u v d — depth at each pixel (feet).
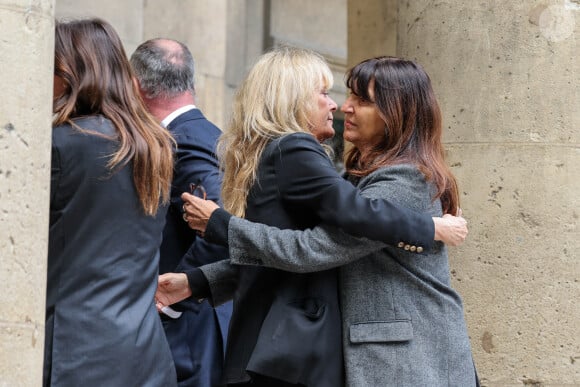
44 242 21.13
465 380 25.64
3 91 20.49
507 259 34.78
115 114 23.84
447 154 35.65
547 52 35.12
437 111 26.91
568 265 34.63
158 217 24.17
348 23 56.85
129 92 24.49
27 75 20.80
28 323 20.58
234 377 25.99
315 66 27.22
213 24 62.44
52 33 21.52
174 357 30.99
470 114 35.50
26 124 20.75
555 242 34.71
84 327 22.48
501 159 35.12
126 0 58.34
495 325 34.65
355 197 25.23
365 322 25.63
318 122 27.25
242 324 26.30
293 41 78.64
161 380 23.30
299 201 25.72
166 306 29.12
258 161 26.35
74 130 23.15
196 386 31.19
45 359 22.26
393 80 26.78
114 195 23.24
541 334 34.45
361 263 25.98
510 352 34.53
